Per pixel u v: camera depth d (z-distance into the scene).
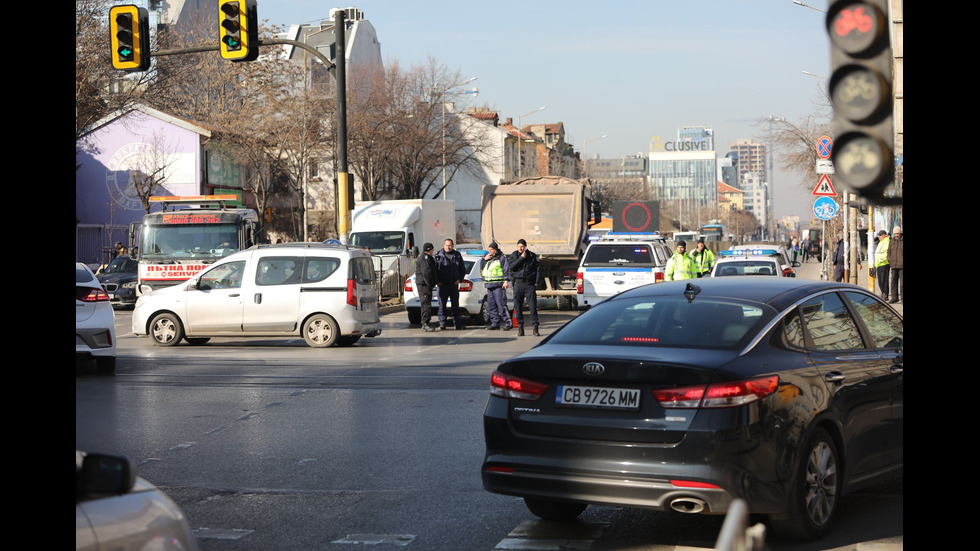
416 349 24.03
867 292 9.46
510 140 115.19
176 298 25.00
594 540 7.89
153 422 13.78
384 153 74.94
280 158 66.31
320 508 9.10
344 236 33.03
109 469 4.25
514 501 9.27
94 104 48.91
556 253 36.56
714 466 7.00
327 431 12.96
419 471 10.56
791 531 7.52
